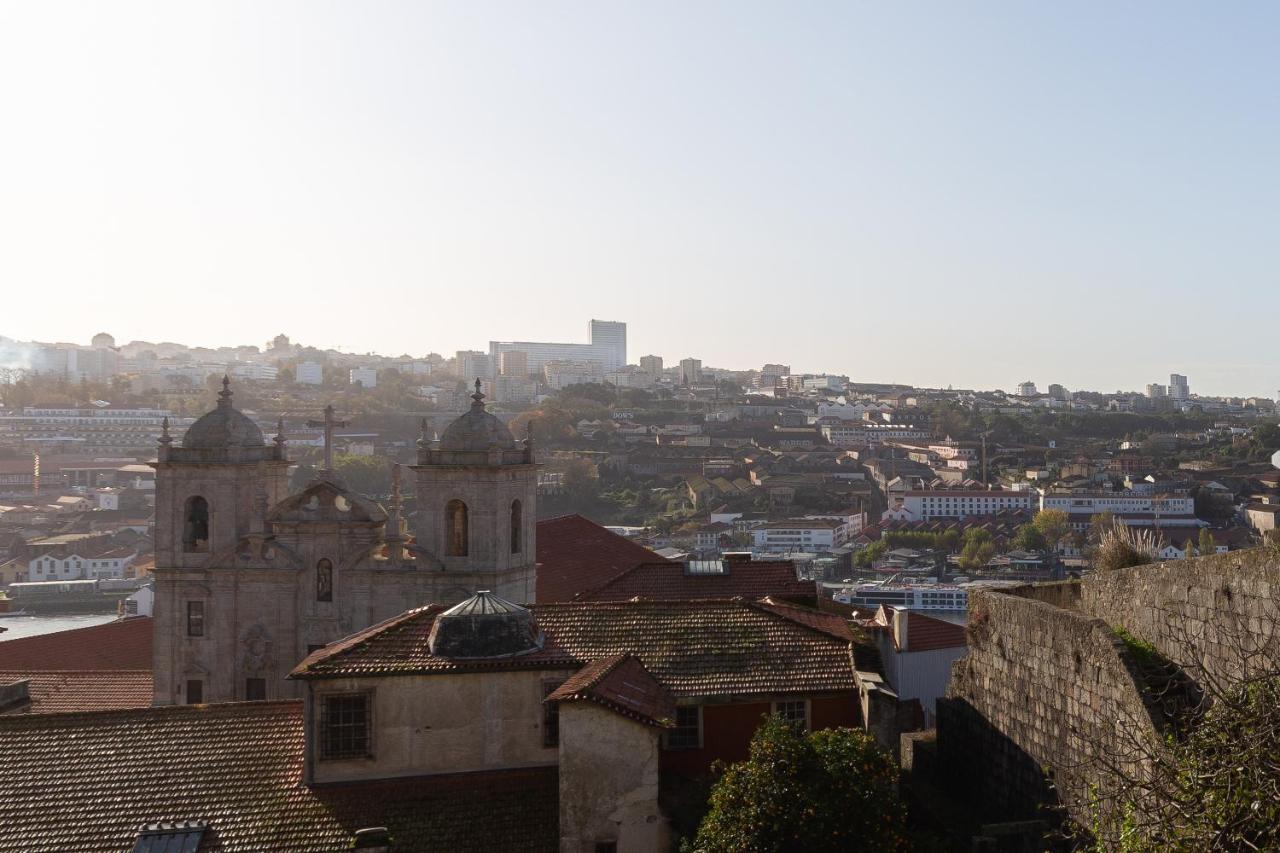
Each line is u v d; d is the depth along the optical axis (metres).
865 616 58.09
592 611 35.44
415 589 52.25
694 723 32.09
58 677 51.78
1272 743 17.16
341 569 52.34
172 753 31.91
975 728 30.92
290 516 52.78
